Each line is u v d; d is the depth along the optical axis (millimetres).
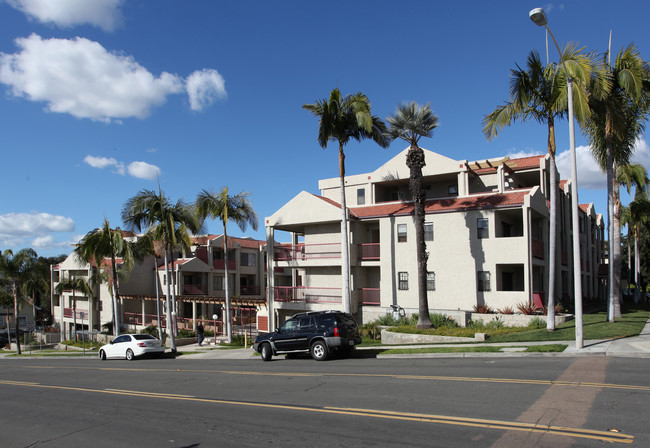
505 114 20094
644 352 13672
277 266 33125
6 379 17891
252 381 13234
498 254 25938
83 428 9016
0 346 52875
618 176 27688
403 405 8867
